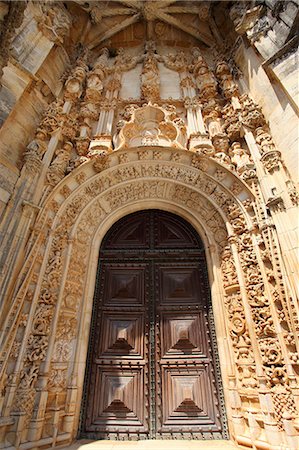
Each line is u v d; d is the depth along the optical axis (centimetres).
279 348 446
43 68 755
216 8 1028
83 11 1027
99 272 653
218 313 558
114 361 546
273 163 563
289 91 573
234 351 512
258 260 516
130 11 1067
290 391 414
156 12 1063
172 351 558
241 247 562
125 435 474
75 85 835
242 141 706
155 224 733
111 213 703
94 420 489
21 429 389
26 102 662
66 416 459
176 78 952
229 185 640
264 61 664
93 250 637
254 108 687
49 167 608
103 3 1034
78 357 514
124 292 628
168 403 507
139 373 537
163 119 786
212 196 656
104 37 1087
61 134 684
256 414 437
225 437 471
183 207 706
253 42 720
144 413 497
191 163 676
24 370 433
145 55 1022
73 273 577
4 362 401
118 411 499
